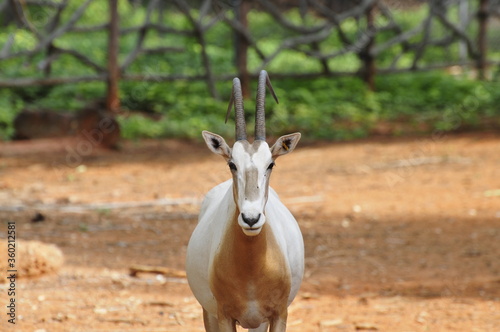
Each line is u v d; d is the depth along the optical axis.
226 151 5.28
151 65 24.80
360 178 15.50
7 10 29.69
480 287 8.77
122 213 12.73
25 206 13.00
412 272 9.49
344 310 8.03
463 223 11.94
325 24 25.34
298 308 8.11
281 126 21.17
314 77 24.92
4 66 24.05
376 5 25.77
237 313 5.43
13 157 17.84
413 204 13.27
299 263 5.81
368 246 10.80
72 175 15.92
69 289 8.65
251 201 4.88
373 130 21.34
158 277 9.20
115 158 17.97
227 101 23.19
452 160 17.00
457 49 30.91
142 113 22.44
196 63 25.64
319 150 18.83
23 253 9.06
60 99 22.56
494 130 20.64
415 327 7.42
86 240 11.01
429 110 23.48
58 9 22.58
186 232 11.60
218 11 23.36
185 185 14.89
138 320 7.60
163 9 33.66
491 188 14.21
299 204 13.44
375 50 24.95
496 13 27.11
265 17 33.00
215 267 5.36
